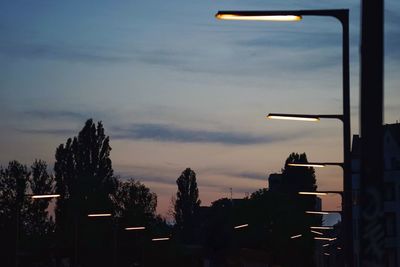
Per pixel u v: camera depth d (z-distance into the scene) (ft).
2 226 373.61
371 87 35.27
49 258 353.72
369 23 35.37
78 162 434.71
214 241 489.26
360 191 35.45
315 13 63.77
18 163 414.82
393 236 294.66
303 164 127.13
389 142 310.45
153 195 411.34
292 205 439.22
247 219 443.73
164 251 400.67
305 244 427.74
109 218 379.96
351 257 95.40
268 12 54.90
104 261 370.94
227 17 54.65
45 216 424.05
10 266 315.37
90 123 440.04
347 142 89.40
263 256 428.15
